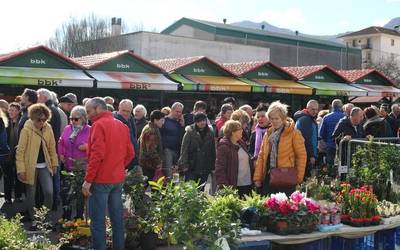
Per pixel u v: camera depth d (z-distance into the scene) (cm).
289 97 2255
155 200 530
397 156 791
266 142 680
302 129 875
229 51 4041
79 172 682
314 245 561
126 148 587
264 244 523
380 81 2527
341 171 846
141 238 609
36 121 725
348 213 595
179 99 1959
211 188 880
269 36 5222
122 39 3838
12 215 806
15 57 1545
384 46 7762
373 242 611
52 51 1606
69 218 716
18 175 723
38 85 1536
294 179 649
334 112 1048
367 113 1078
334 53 5712
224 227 482
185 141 856
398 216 627
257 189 686
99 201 562
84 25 4309
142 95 1881
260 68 2119
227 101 1275
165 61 2100
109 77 1678
